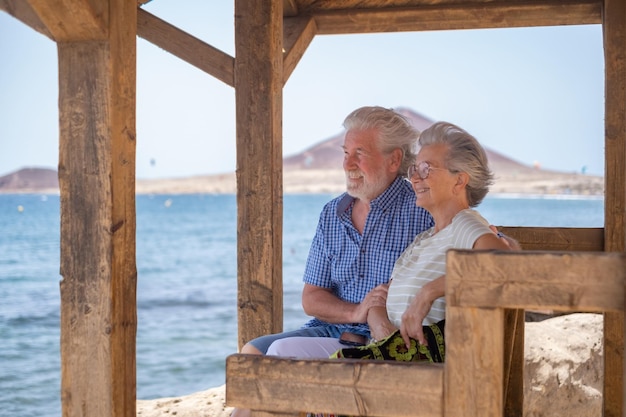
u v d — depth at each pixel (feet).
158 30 14.20
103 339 8.25
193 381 36.70
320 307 10.28
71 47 8.26
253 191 13.14
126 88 8.46
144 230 159.63
